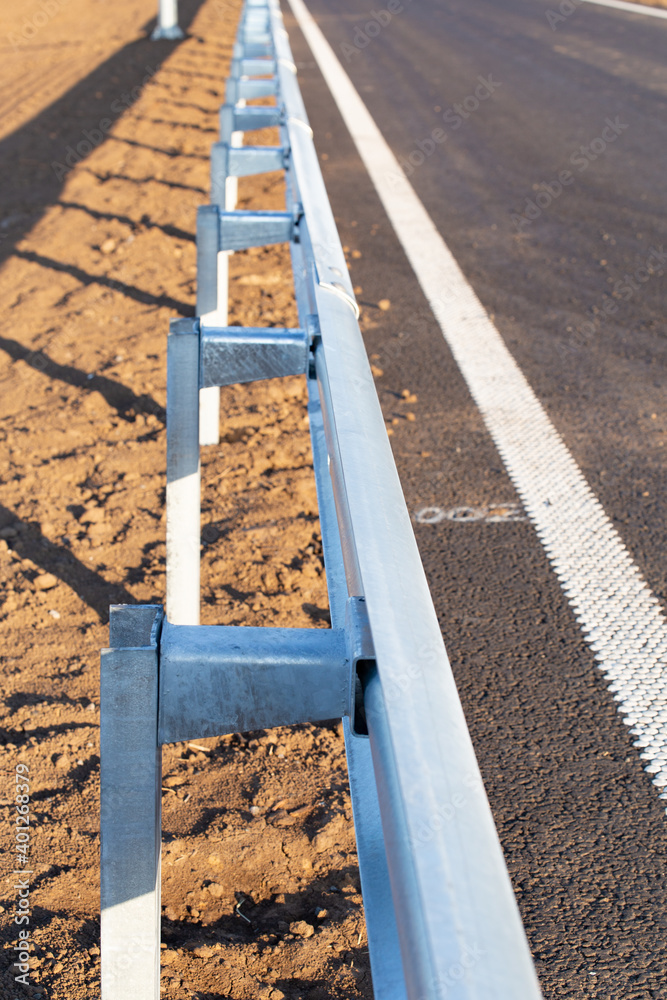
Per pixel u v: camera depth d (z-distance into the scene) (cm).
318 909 169
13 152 754
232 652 103
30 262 519
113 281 492
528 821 190
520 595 262
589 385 394
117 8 1694
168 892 172
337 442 123
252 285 491
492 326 454
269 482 316
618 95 1025
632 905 171
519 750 208
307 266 223
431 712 83
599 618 253
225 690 104
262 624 243
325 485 161
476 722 216
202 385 192
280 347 188
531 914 169
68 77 1068
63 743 205
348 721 116
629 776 200
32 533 286
